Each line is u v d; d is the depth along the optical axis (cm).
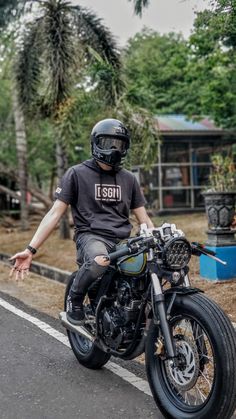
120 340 436
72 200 477
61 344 594
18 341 604
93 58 1320
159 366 423
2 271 1143
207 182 2042
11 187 2348
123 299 435
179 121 2169
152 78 2664
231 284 810
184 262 398
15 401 441
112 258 420
